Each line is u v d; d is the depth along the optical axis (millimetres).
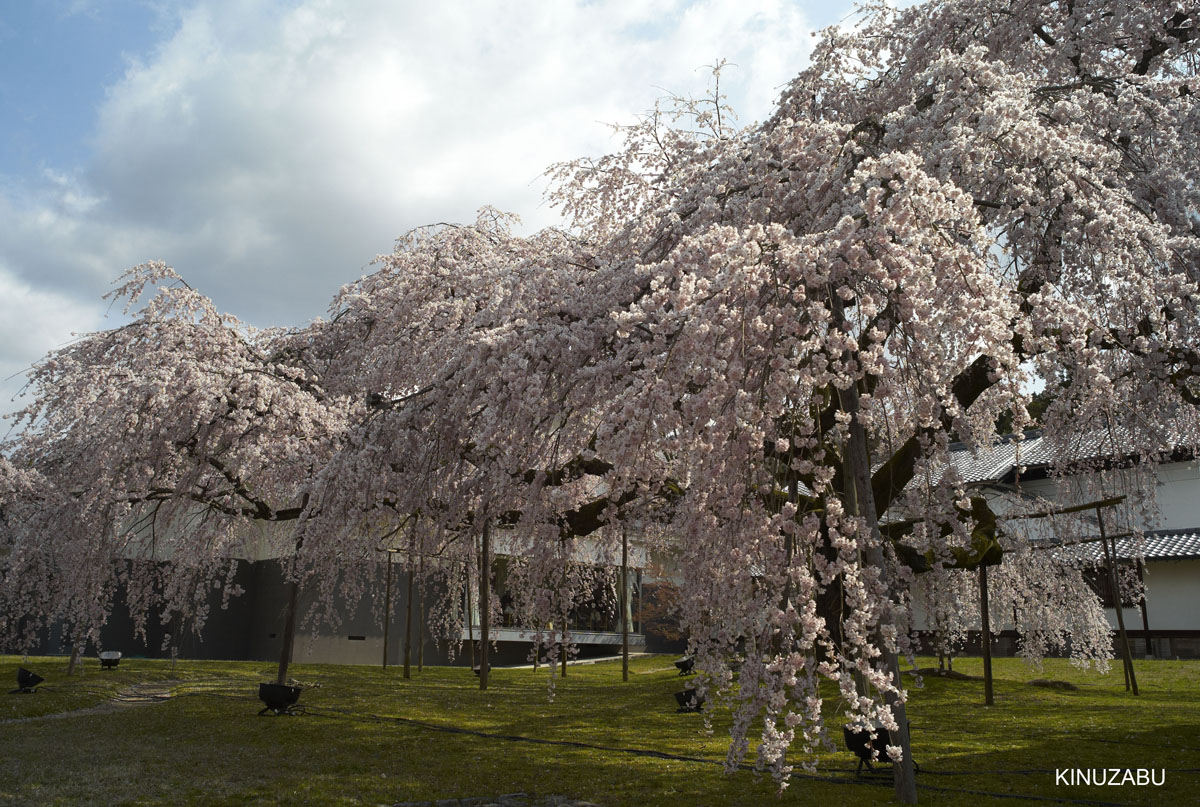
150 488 8930
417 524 7488
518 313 6586
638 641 26141
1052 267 6340
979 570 10531
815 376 4031
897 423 5605
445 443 6453
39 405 9789
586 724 9109
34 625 10477
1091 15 6672
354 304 10617
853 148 5074
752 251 3967
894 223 4035
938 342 4242
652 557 14117
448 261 9258
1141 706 9812
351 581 9180
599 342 5777
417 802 5484
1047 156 5047
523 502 6523
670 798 5512
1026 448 16781
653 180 8438
